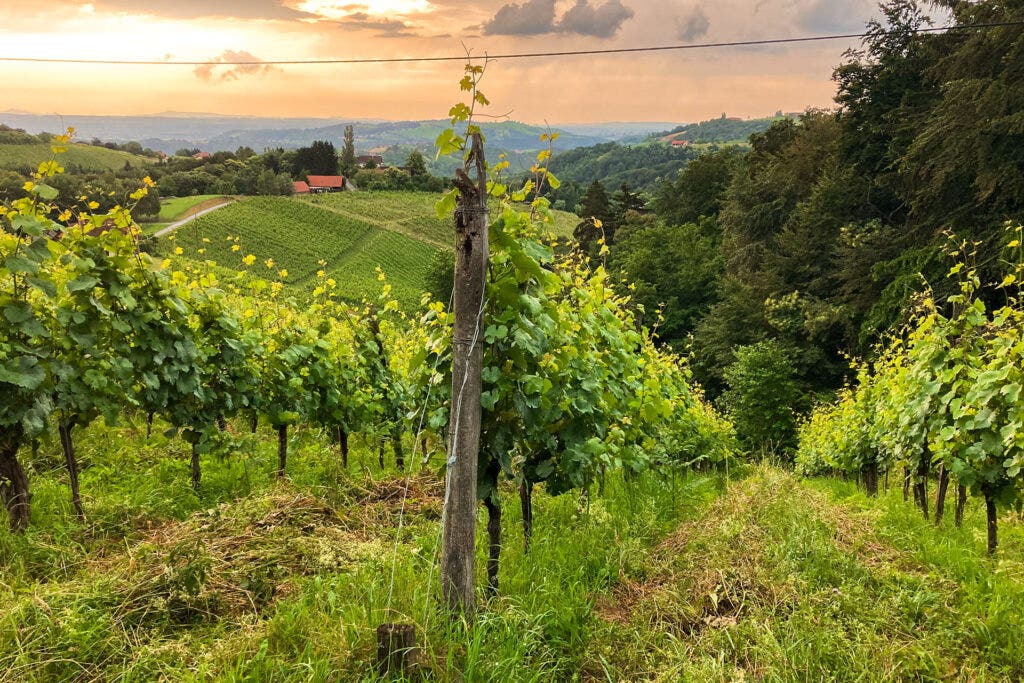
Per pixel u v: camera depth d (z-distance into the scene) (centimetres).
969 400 702
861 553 616
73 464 579
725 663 400
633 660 407
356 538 569
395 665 347
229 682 327
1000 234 2211
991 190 2230
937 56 3028
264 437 981
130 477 722
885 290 2608
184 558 438
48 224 527
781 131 5631
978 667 407
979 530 734
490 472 491
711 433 1656
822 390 3206
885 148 3331
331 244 9262
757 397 3092
